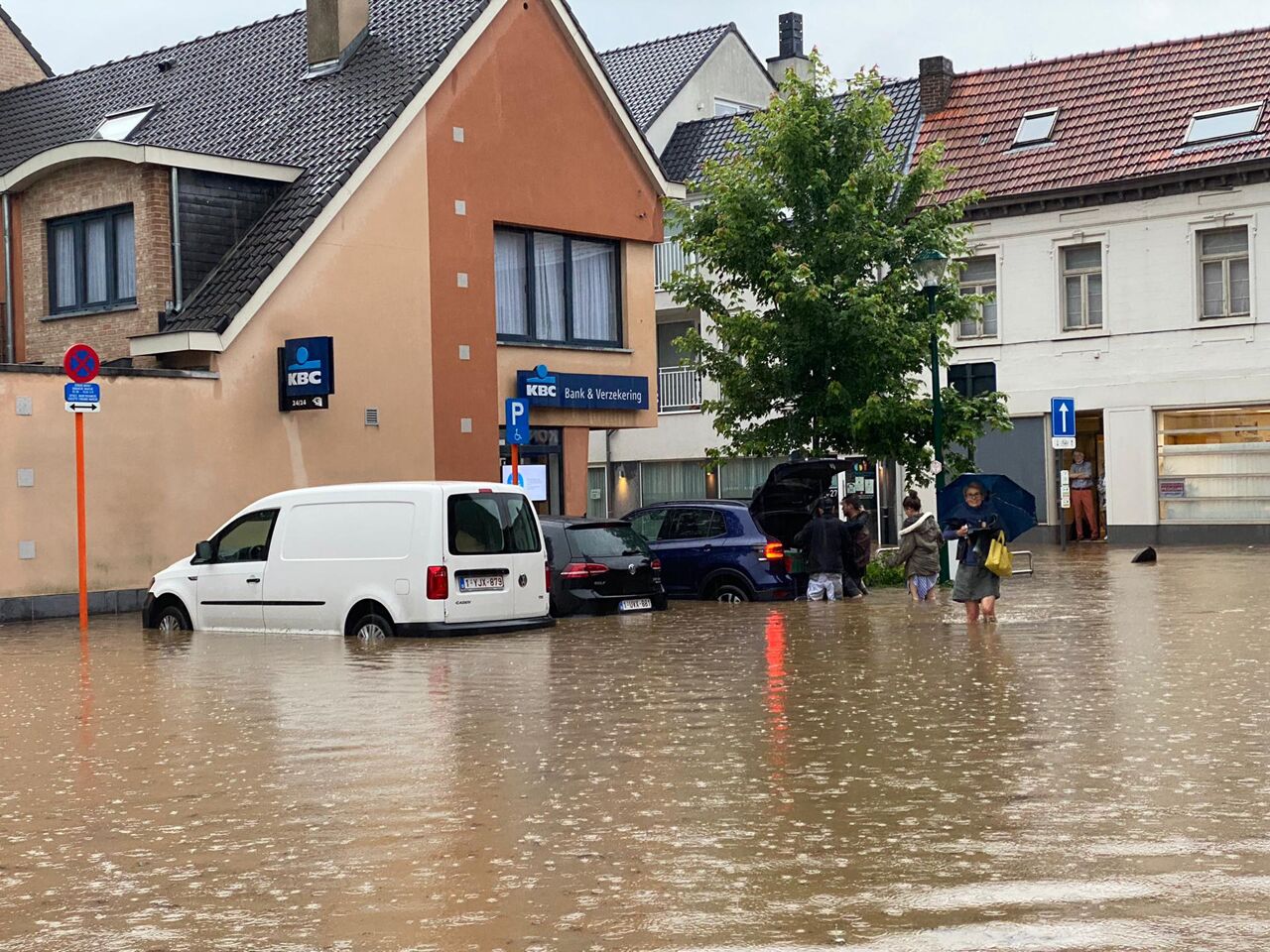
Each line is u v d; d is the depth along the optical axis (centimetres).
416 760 1041
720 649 1702
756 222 2884
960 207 2917
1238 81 3994
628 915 657
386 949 618
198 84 3222
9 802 936
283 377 2586
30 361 2795
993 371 2789
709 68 4953
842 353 2841
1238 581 2625
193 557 2023
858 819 836
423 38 2930
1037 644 1708
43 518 2338
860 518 2575
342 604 1877
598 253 3186
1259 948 591
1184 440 3962
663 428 4681
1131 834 789
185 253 2642
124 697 1399
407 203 2792
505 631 1889
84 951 628
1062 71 4322
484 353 2916
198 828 851
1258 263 3831
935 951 597
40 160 2722
